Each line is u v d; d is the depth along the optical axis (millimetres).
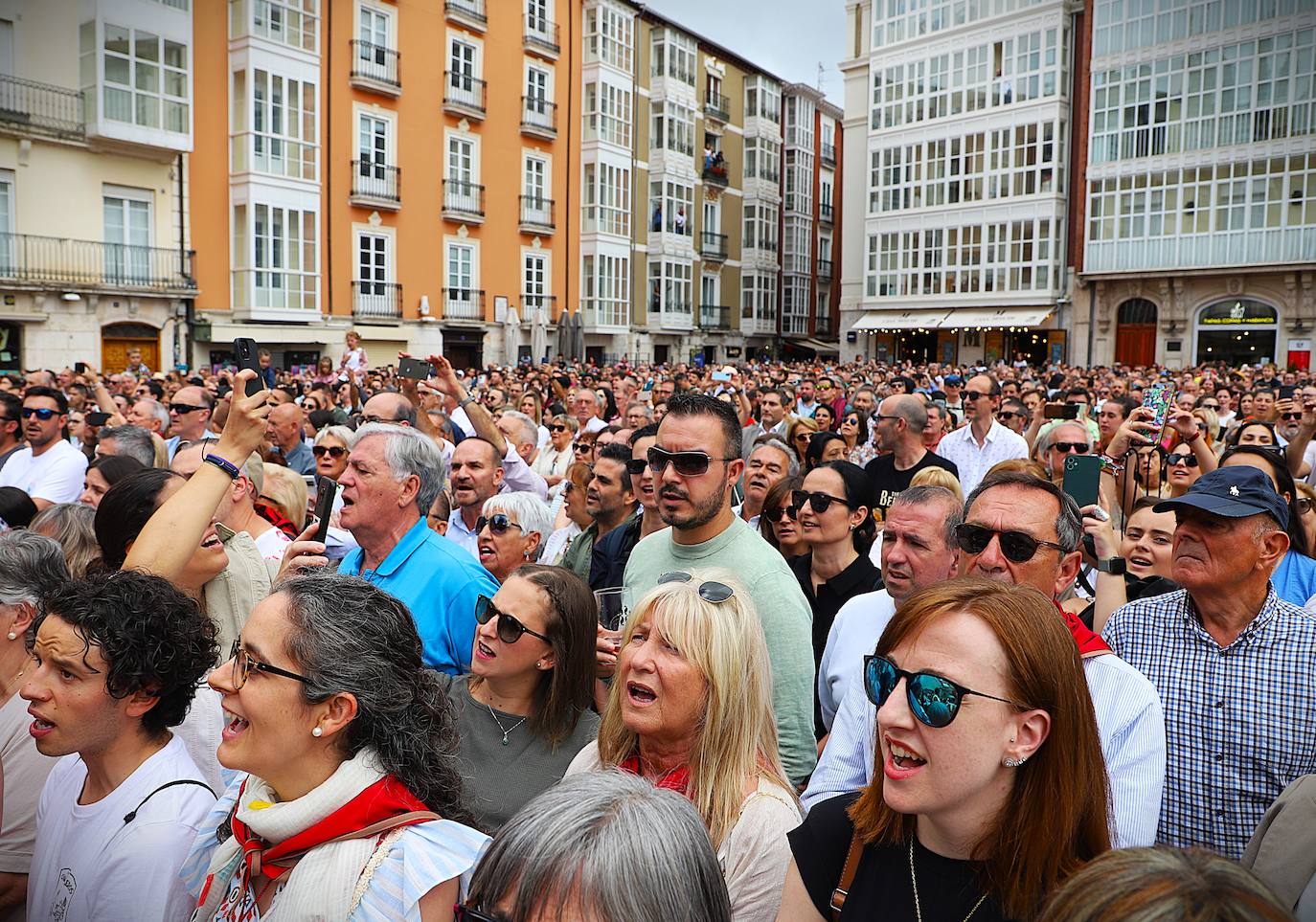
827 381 15117
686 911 1489
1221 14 33188
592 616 3033
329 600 2043
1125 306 36719
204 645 2432
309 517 5574
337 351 26547
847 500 4336
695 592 2490
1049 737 1733
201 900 2012
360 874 1852
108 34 21062
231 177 24141
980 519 2910
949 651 1729
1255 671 2861
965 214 39750
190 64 22562
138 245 22344
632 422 7926
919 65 40875
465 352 30891
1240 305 33594
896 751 1760
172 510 2727
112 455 4938
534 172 32750
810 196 49750
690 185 40625
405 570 3619
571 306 34594
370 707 1990
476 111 29969
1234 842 2834
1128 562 3996
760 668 2475
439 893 1896
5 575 2832
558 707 2947
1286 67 32000
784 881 2068
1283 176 32219
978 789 1725
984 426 7777
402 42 27906
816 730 4062
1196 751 2902
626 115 36406
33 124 20250
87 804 2320
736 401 11578
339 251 26609
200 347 23797
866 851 1895
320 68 25750
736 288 44844
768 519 5070
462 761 2912
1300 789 2105
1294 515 4258
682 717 2408
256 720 1964
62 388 12641
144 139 21688
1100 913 1244
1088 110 36406
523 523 4590
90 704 2219
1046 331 39281
